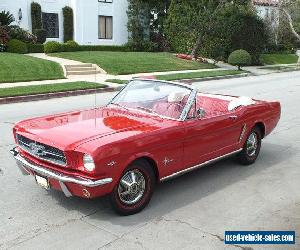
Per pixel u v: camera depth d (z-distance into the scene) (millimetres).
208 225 5180
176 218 5340
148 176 5477
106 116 6055
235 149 7105
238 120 6949
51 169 5074
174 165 5820
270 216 5500
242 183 6695
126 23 36656
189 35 33969
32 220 5145
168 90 6375
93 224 5082
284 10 41500
